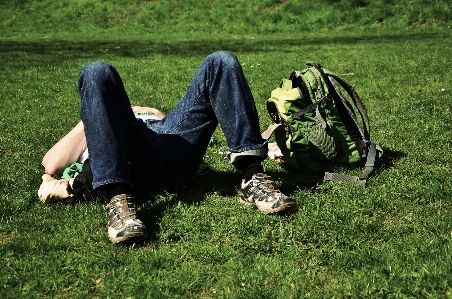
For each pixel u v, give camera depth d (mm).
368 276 2410
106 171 2914
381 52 12484
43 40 20219
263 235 2828
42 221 3062
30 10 26344
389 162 4078
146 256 2635
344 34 18641
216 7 24047
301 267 2539
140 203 3344
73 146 3996
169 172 3439
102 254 2631
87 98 2975
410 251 2600
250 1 23625
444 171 3814
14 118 6273
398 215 3086
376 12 20312
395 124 5371
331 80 3881
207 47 15891
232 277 2451
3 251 2693
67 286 2420
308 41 16688
